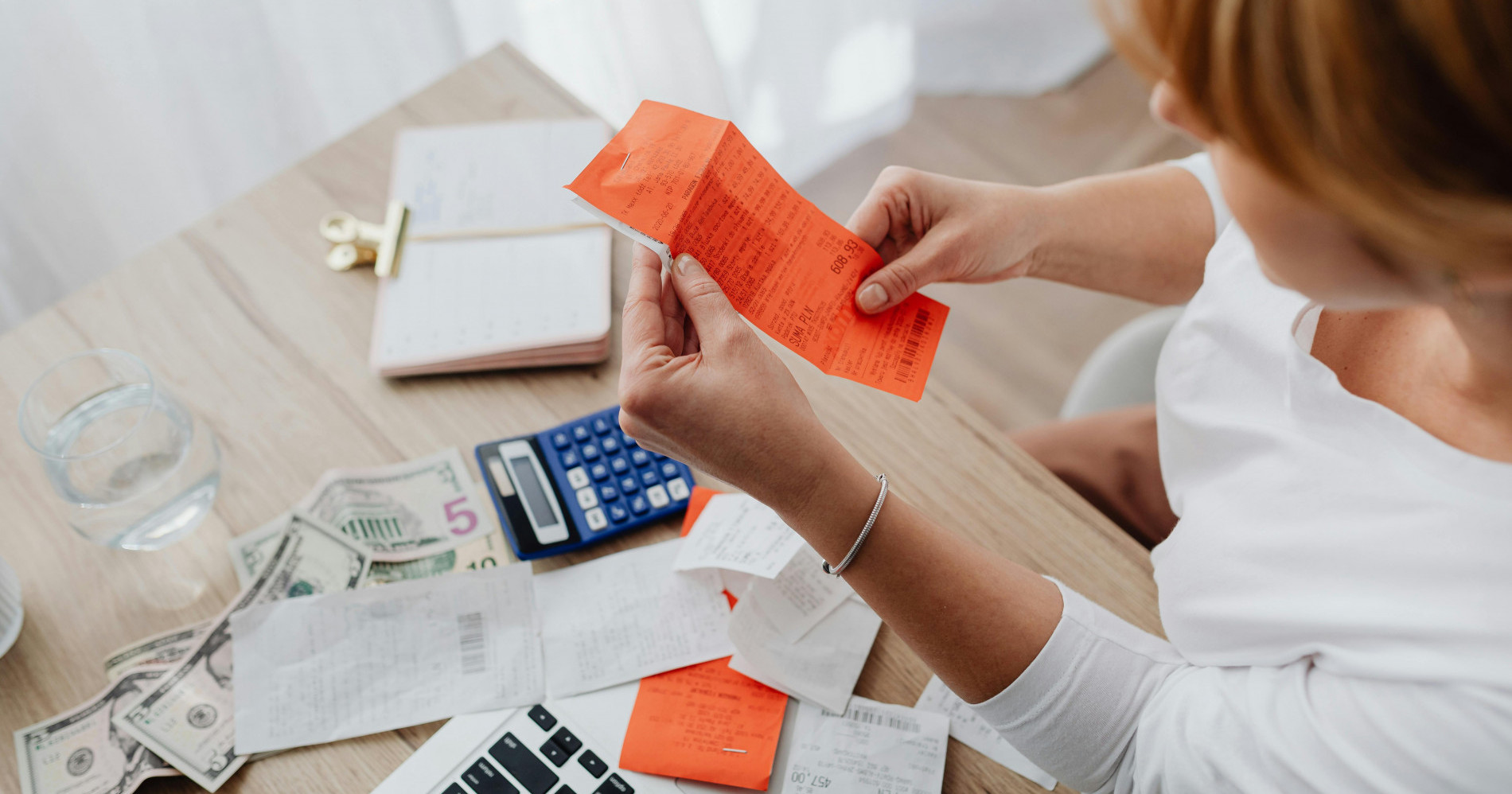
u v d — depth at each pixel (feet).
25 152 3.99
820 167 6.54
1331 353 1.84
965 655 1.84
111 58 3.90
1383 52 0.95
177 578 2.25
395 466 2.41
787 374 1.87
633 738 2.02
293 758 2.02
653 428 1.84
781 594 2.15
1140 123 6.51
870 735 2.03
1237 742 1.64
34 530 2.32
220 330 2.62
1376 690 1.50
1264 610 1.73
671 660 2.11
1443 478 1.56
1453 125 0.97
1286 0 0.99
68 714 2.07
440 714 2.06
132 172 4.31
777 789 1.98
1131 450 3.00
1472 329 1.43
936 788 1.98
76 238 4.39
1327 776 1.51
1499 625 1.40
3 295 4.43
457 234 2.75
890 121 6.56
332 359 2.58
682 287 1.85
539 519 2.28
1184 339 2.19
